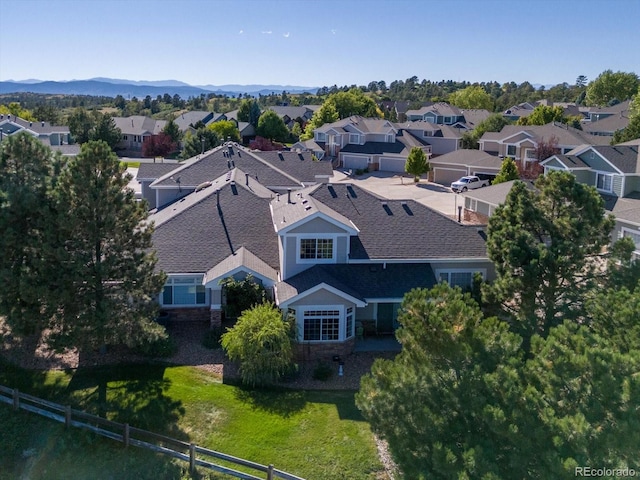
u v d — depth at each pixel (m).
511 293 19.19
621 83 116.69
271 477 15.50
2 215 19.69
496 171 63.16
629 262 18.88
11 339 23.91
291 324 22.41
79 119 94.56
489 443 11.24
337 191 30.34
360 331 24.88
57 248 19.34
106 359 22.58
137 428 18.09
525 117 86.44
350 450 17.12
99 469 16.52
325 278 24.16
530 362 11.84
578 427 10.16
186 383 20.80
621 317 13.38
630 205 36.38
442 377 12.52
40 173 21.00
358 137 80.50
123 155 100.00
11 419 18.61
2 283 19.31
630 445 9.98
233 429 18.12
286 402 19.70
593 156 41.44
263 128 109.44
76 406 19.30
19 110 114.81
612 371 10.76
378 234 27.19
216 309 24.52
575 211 19.91
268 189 37.94
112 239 20.69
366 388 13.46
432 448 11.62
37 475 16.50
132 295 21.06
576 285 19.28
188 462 16.55
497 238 20.16
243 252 26.83
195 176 39.06
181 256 26.55
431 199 57.22
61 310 20.28
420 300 13.30
